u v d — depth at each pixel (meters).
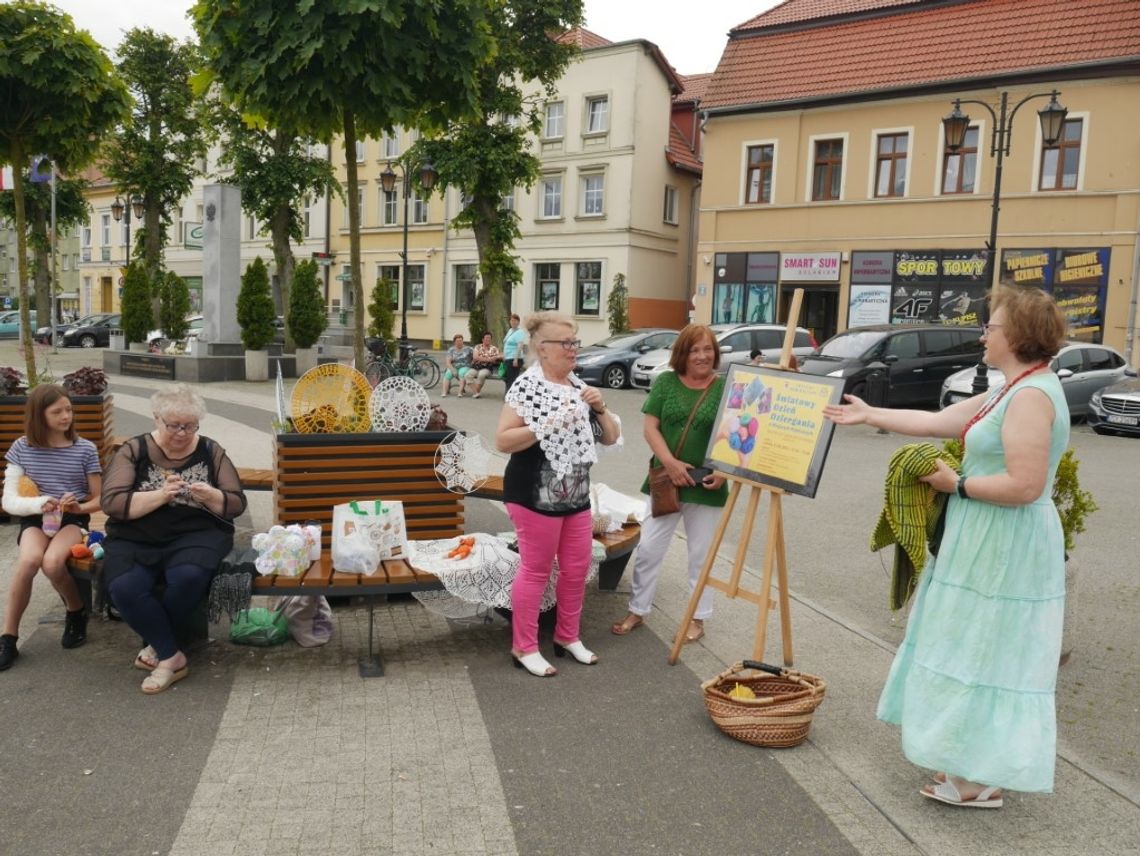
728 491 5.21
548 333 4.59
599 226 35.19
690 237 37.47
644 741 3.99
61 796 3.44
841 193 27.69
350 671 4.72
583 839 3.23
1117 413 15.49
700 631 5.32
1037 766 3.27
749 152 29.30
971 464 3.39
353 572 4.67
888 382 17.28
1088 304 24.14
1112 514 9.08
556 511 4.58
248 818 3.32
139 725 4.05
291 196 30.48
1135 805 3.55
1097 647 5.38
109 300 61.03
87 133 8.16
